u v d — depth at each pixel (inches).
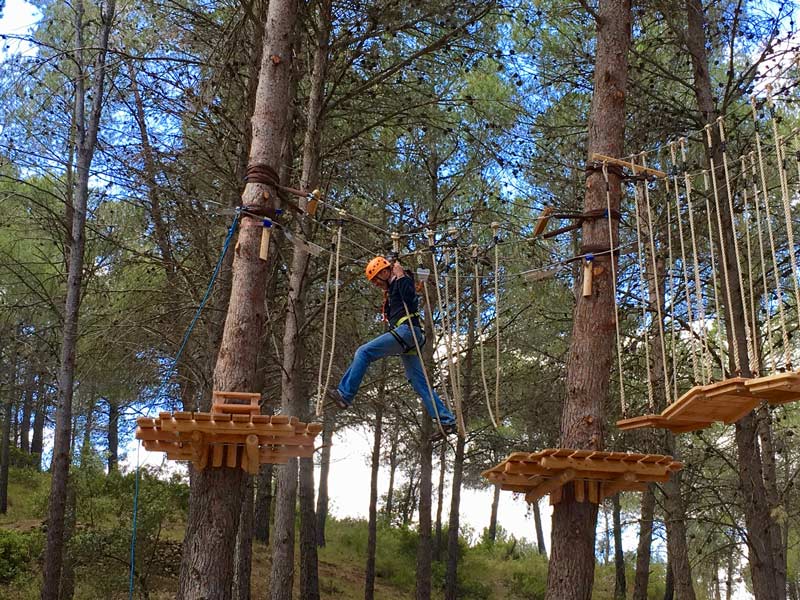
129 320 510.6
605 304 328.5
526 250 573.6
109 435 916.0
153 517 617.3
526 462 289.9
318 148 482.6
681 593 526.6
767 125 478.3
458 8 464.8
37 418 1336.1
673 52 556.1
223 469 278.2
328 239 533.3
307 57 519.5
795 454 686.5
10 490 1035.9
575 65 512.7
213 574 268.1
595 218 336.5
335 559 1022.4
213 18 514.9
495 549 1282.0
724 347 588.4
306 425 247.9
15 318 746.2
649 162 491.2
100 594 594.9
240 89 473.4
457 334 289.1
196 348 560.1
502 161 505.4
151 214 514.6
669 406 275.1
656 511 721.6
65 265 638.5
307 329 506.6
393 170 597.3
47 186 726.5
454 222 571.8
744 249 503.8
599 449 313.9
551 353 701.9
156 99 473.4
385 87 527.5
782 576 530.9
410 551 1080.2
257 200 303.9
